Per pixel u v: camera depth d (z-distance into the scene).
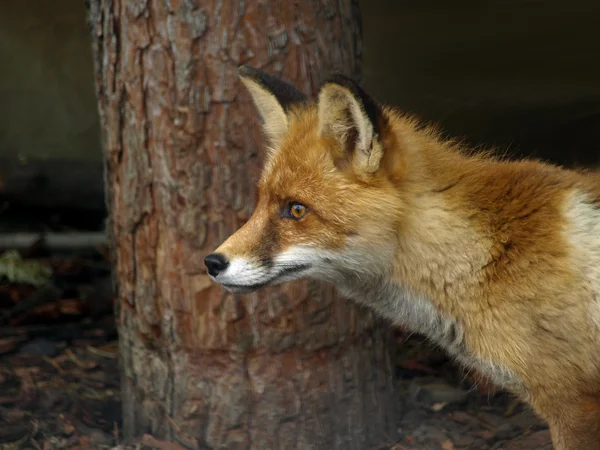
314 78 8.12
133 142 8.21
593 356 6.66
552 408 6.88
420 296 7.12
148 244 8.32
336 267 7.07
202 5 7.77
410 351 11.27
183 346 8.33
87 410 9.66
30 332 12.14
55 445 8.77
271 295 8.08
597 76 13.67
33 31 16.58
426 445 8.81
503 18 13.88
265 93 7.42
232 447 8.31
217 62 7.83
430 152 7.31
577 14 13.56
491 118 14.04
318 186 6.91
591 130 13.68
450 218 6.90
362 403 8.64
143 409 8.73
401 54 14.38
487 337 6.88
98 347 11.65
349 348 8.47
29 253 15.30
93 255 15.59
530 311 6.66
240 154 7.94
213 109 7.89
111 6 8.16
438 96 14.27
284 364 8.22
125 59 8.12
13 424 9.19
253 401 8.24
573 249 6.66
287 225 6.99
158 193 8.15
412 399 9.79
